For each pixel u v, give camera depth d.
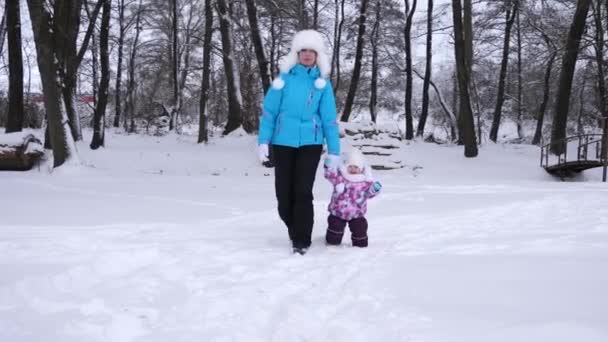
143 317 2.59
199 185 9.76
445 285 2.93
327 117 4.38
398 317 2.40
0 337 2.27
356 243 4.46
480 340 2.03
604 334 1.99
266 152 4.31
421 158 16.56
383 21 27.12
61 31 11.77
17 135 12.62
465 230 5.26
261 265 3.71
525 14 24.14
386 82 31.66
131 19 27.98
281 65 4.40
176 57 26.70
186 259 3.82
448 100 38.44
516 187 9.86
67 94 17.06
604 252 3.79
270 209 6.52
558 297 2.57
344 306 2.73
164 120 32.62
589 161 13.98
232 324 2.52
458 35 17.19
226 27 19.09
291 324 2.49
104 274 3.44
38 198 7.34
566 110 18.92
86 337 2.30
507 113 34.59
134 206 6.68
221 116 34.78
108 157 15.77
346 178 4.43
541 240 4.39
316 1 24.83
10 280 3.11
